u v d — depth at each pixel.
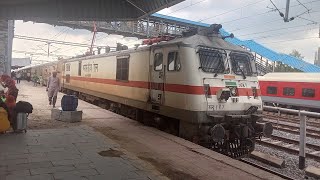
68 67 23.55
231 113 9.34
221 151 9.20
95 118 11.64
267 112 24.50
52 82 14.66
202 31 10.16
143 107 11.49
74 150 6.75
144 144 7.85
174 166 6.17
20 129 8.19
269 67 38.62
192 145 8.00
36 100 17.56
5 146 6.81
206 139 8.79
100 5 12.54
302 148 9.06
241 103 9.60
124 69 13.29
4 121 7.94
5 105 8.11
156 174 5.50
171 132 10.26
